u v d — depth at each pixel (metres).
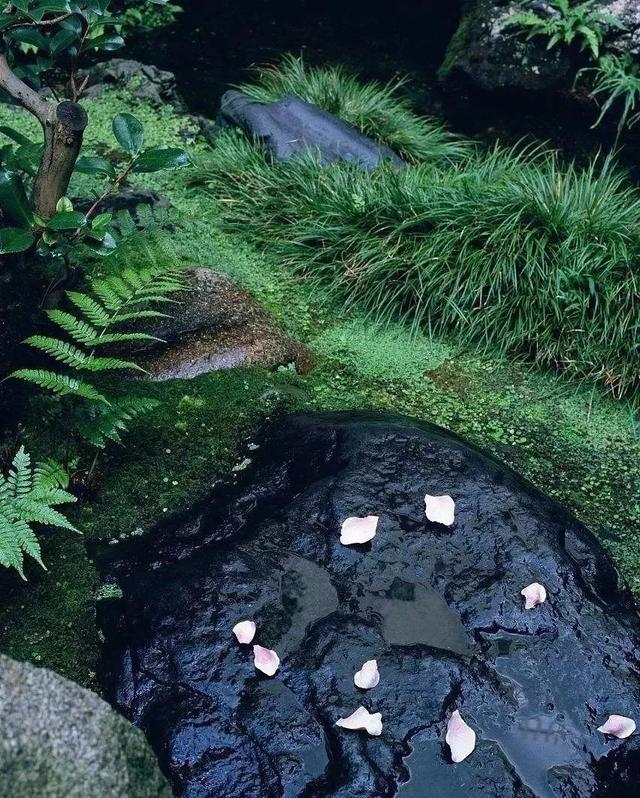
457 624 2.82
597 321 4.53
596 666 2.75
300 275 5.01
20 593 3.13
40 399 3.43
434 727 2.56
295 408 3.99
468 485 3.19
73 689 1.84
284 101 5.97
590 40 6.04
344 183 5.25
